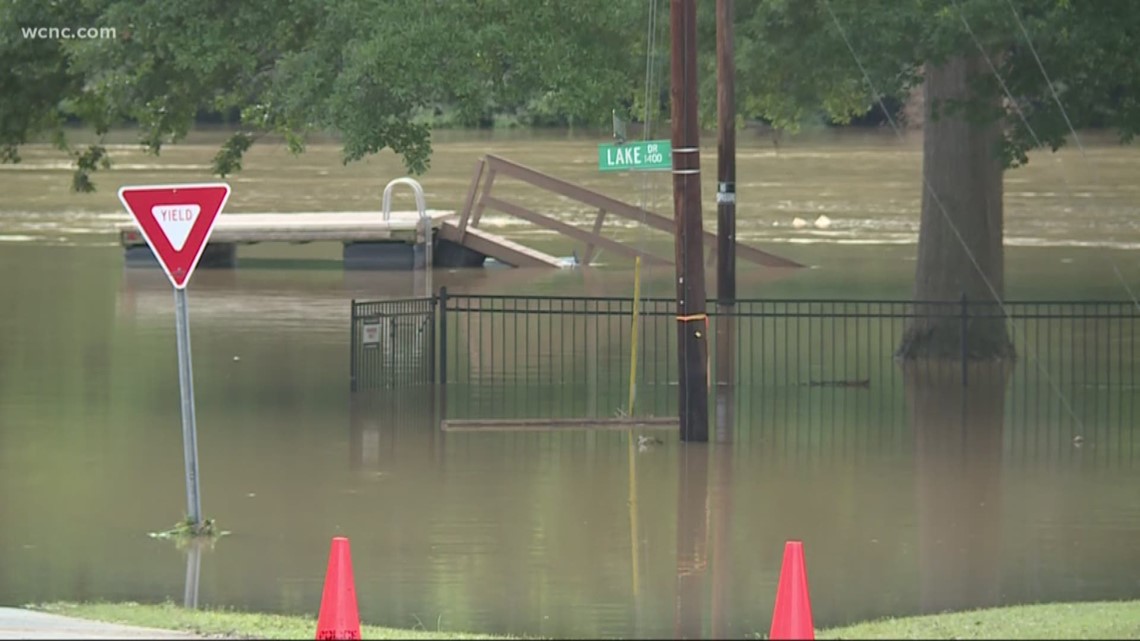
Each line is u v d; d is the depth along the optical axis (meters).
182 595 47.38
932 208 98.69
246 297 125.25
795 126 132.00
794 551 34.69
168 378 88.00
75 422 75.94
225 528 56.31
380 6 82.94
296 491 62.25
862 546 54.03
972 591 48.12
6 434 73.06
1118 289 126.25
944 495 62.09
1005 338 98.19
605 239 151.50
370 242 148.12
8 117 96.81
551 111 100.56
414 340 100.50
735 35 95.94
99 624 40.69
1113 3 89.19
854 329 111.19
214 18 86.62
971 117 93.19
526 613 45.41
